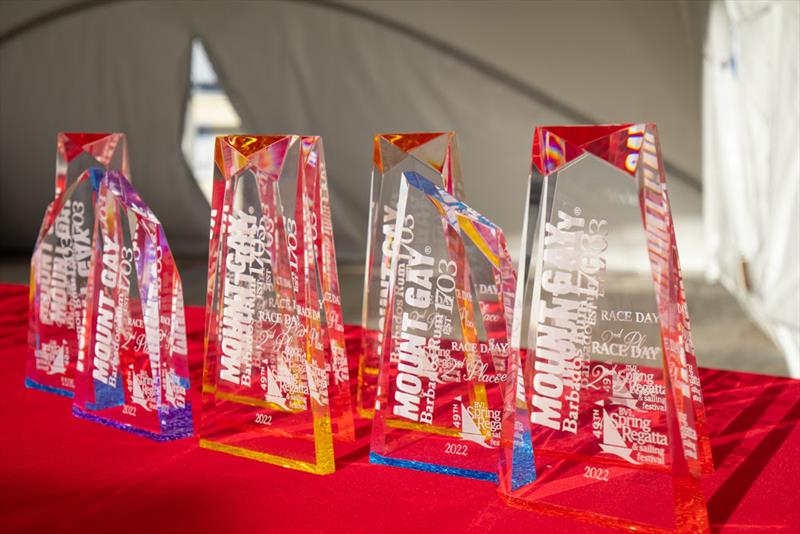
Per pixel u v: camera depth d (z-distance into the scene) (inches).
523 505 43.7
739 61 141.1
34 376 68.1
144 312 56.1
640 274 45.7
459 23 196.5
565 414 47.3
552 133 46.4
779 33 111.0
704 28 166.6
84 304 64.7
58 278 66.7
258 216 54.1
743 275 155.2
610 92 191.3
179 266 210.4
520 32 193.2
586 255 46.4
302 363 50.6
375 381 63.0
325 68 210.2
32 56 225.9
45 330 67.3
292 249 51.7
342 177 218.1
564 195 46.6
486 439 49.5
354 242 222.8
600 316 46.4
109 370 58.4
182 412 56.1
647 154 44.0
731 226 162.6
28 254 240.7
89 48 222.2
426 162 62.2
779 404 63.7
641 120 190.7
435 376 51.3
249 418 52.2
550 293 47.1
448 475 48.8
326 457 49.0
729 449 53.5
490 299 50.1
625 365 45.9
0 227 244.2
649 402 45.5
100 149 64.3
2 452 52.7
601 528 41.3
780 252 117.3
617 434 46.2
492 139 204.4
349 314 156.8
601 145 45.4
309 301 49.9
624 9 182.5
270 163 53.4
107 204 59.3
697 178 191.0
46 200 238.4
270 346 51.9
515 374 45.6
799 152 107.2
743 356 125.5
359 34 204.7
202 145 277.4
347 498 45.1
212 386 53.7
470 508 43.9
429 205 53.1
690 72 182.1
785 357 121.9
